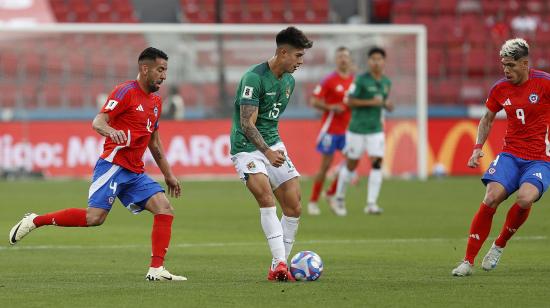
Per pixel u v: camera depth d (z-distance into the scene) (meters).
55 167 96.00
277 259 31.72
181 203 70.81
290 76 32.88
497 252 33.22
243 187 86.31
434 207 66.44
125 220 58.88
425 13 118.94
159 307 26.00
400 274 33.56
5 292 29.03
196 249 43.47
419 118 95.38
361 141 61.50
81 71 97.69
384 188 84.31
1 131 95.56
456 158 98.62
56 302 26.97
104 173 32.41
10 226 53.81
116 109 31.73
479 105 109.31
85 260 39.31
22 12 114.25
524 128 32.53
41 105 97.38
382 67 61.19
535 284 30.44
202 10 119.94
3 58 97.06
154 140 33.69
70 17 118.06
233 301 26.98
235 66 98.88
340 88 63.56
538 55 116.12
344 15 123.81
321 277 32.62
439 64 113.75
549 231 50.38
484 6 119.88
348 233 50.50
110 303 26.73
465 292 28.61
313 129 97.06
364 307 25.92
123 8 118.62
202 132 97.25
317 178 62.94
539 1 120.69
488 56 114.25
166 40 98.12
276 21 120.12
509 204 67.94
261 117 32.50
